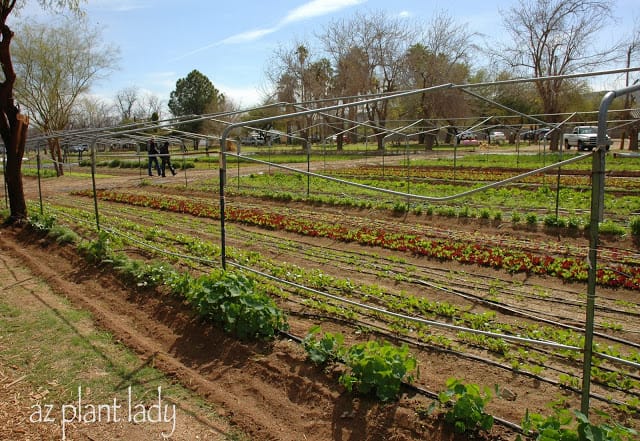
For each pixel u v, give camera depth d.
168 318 6.84
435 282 8.59
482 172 25.39
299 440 4.27
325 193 19.67
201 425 4.55
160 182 25.27
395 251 10.81
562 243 11.17
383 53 44.34
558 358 5.68
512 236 12.10
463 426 4.03
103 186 25.00
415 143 60.75
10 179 13.69
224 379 5.33
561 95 39.25
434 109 42.88
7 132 13.52
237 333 6.00
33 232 12.29
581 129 37.84
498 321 6.88
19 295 8.09
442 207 15.04
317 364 5.23
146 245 10.45
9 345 6.18
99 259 9.38
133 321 6.98
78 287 8.43
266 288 7.92
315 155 40.75
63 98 32.22
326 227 13.00
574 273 8.62
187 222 14.98
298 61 46.94
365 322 6.71
